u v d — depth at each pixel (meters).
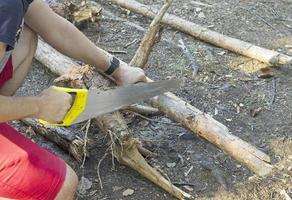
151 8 2.95
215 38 2.67
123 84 1.91
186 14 2.97
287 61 2.47
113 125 1.92
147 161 2.01
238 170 1.98
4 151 1.51
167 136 2.14
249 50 2.56
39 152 1.56
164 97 2.07
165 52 2.66
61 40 1.76
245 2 3.08
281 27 2.85
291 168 1.98
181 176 1.97
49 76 2.50
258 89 2.40
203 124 1.98
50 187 1.54
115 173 1.99
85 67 2.00
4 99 1.41
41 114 1.50
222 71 2.52
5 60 1.40
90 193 1.92
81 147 2.01
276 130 2.16
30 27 1.71
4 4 1.29
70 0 2.97
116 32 2.86
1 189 1.52
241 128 2.18
